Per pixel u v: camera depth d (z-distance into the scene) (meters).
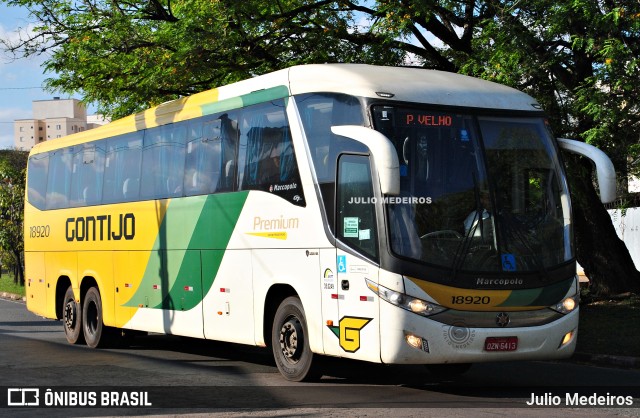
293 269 10.93
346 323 10.00
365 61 18.25
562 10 14.74
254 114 11.98
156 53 18.50
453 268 9.58
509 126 10.41
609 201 10.24
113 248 15.62
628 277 19.38
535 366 13.20
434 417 8.62
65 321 17.34
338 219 10.20
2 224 38.50
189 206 13.34
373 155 9.18
